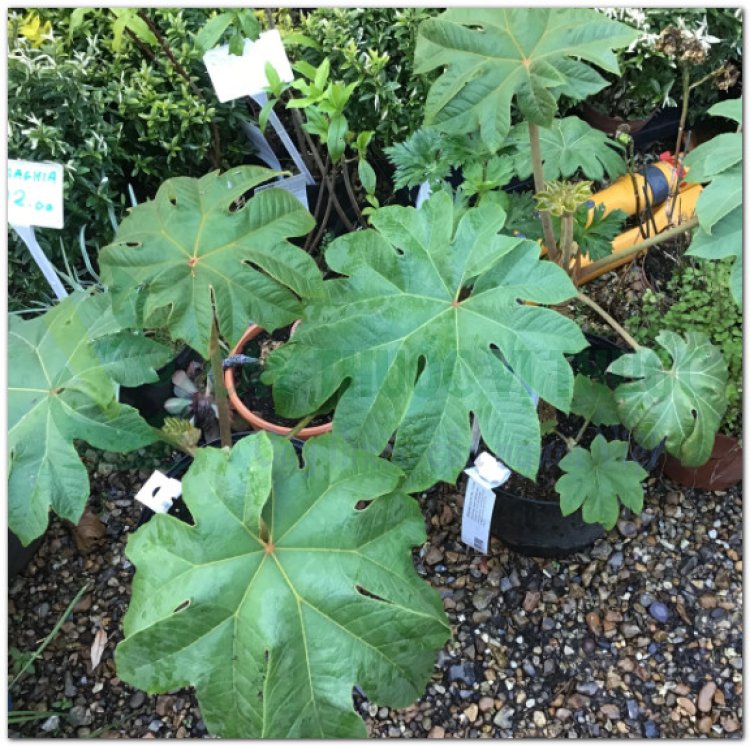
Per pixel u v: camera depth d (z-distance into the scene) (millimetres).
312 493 1207
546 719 1757
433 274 1414
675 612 1897
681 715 1753
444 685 1813
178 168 2385
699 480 2039
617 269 2379
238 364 2023
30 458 1292
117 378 1358
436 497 2094
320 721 1093
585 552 1995
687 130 2770
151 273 1231
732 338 1854
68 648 1875
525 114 1402
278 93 1899
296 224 1296
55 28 2250
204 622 1103
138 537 1146
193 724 1768
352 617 1127
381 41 2312
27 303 2178
